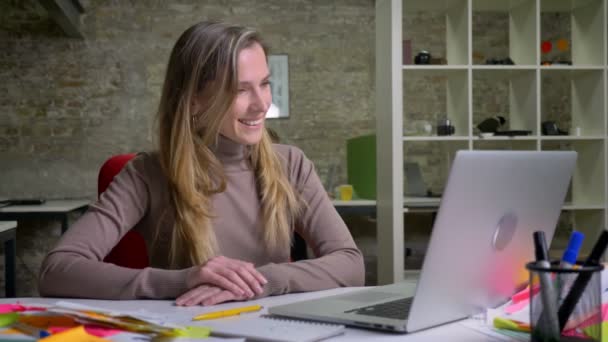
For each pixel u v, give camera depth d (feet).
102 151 22.00
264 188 5.37
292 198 5.46
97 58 21.98
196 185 5.10
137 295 4.14
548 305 2.56
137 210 5.24
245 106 4.93
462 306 3.20
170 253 5.21
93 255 4.70
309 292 4.40
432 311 3.03
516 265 3.45
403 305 3.49
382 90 13.41
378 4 13.61
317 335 2.93
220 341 2.86
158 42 22.25
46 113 21.76
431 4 13.82
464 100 13.57
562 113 23.18
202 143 5.10
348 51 22.99
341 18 22.95
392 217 12.69
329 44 22.93
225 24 5.06
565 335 2.56
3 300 4.21
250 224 5.33
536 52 13.44
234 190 5.31
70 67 21.86
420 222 18.57
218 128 4.98
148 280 4.17
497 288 3.41
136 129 22.15
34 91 21.71
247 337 2.96
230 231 5.25
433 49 23.22
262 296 4.17
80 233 4.79
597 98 13.71
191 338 2.91
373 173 15.87
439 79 23.20
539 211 3.42
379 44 13.61
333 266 4.66
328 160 23.03
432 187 23.04
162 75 22.27
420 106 23.22
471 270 3.11
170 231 5.22
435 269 2.87
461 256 2.97
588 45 14.01
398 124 12.62
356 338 2.98
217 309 3.79
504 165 2.95
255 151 5.41
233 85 4.85
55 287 4.32
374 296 3.82
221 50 4.87
